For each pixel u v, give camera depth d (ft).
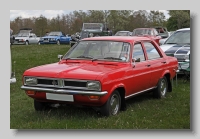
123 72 21.40
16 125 19.31
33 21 142.72
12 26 140.97
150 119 20.63
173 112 22.45
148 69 24.71
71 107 23.24
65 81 19.88
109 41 23.75
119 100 21.47
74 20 138.92
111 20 142.82
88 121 19.72
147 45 25.89
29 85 21.02
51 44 112.57
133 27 145.89
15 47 88.12
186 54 35.40
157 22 147.64
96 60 22.68
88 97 19.36
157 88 26.63
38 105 22.17
